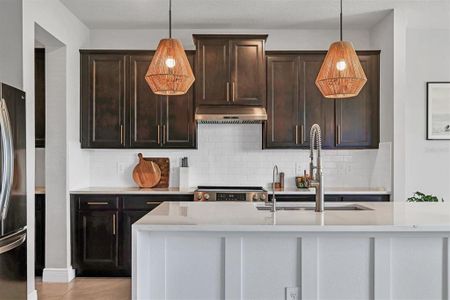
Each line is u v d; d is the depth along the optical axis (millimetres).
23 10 3271
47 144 4219
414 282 2359
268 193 4418
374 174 4805
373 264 2352
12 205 2859
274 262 2354
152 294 2350
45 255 4246
